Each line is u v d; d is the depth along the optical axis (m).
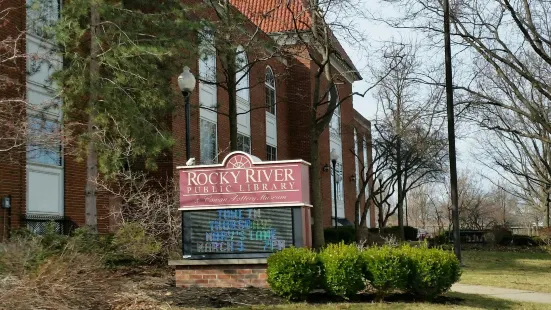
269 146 32.62
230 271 11.00
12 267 8.46
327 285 9.92
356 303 9.71
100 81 14.22
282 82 33.38
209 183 11.38
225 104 26.86
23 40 15.13
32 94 15.64
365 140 39.56
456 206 18.62
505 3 19.09
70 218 17.45
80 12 13.88
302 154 35.06
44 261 8.79
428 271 10.07
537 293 12.33
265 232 11.10
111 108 13.98
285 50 25.05
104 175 15.69
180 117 21.34
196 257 11.18
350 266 9.89
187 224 11.36
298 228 11.02
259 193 11.20
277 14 29.55
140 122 14.38
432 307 9.51
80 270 8.81
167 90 15.74
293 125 35.31
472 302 10.54
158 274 12.59
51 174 16.95
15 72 14.60
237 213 11.25
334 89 23.97
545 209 43.94
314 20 21.98
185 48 15.91
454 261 10.38
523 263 21.91
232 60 19.20
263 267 10.92
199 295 10.09
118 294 9.20
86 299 8.50
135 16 15.02
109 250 13.12
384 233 34.69
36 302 7.70
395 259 10.00
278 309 9.14
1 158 13.52
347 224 39.62
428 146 38.12
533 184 57.81
